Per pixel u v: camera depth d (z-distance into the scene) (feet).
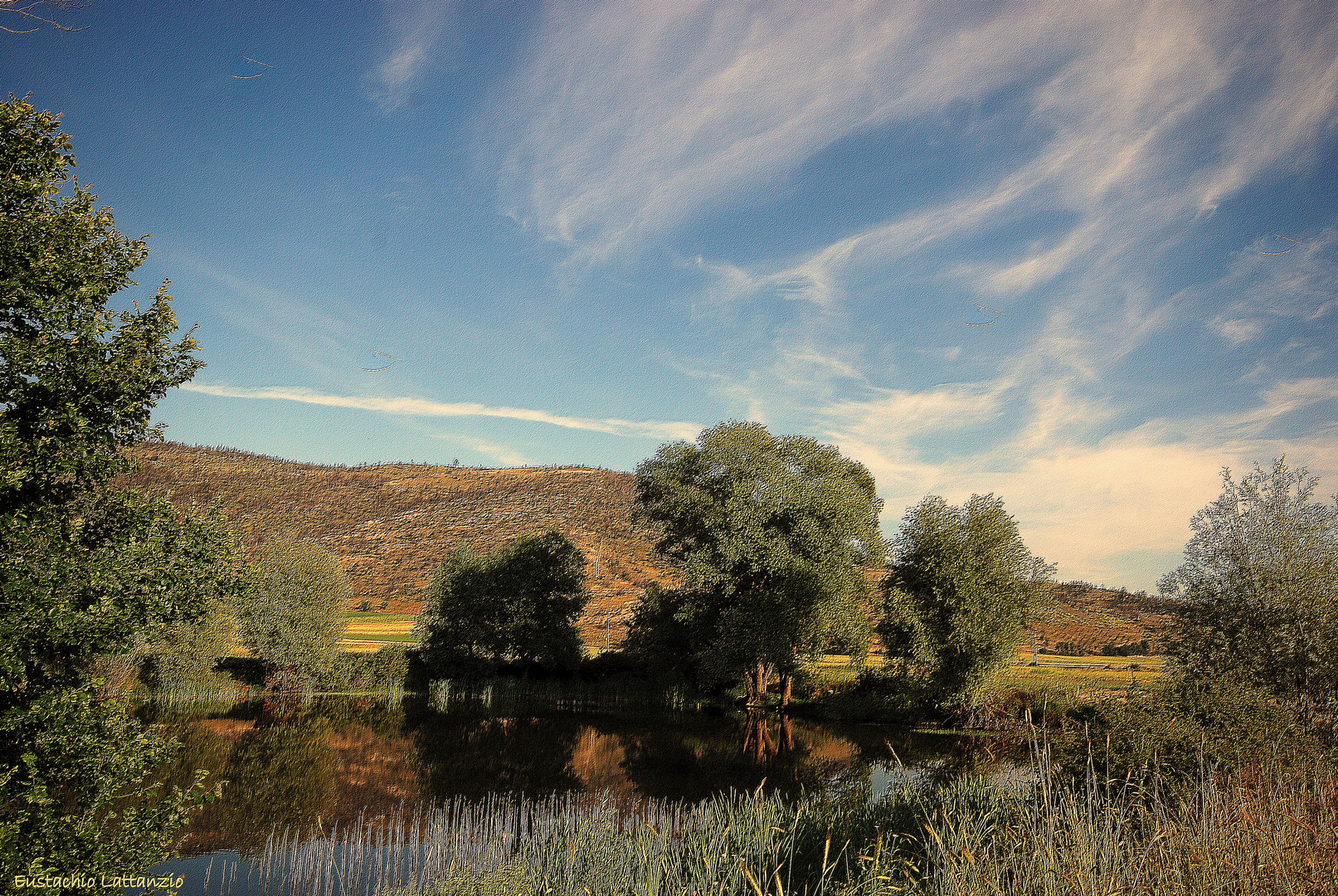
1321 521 63.72
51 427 33.01
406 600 362.12
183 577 36.55
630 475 647.97
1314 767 37.47
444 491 577.43
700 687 143.23
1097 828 27.07
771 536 123.65
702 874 38.19
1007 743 93.45
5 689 31.27
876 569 140.15
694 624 137.28
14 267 32.63
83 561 34.22
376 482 590.96
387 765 88.74
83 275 33.94
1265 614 62.28
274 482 545.85
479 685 162.20
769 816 45.73
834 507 123.44
